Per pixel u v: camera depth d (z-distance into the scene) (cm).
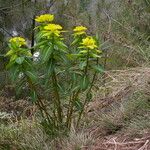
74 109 455
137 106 427
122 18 679
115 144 382
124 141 384
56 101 419
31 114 506
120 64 577
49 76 384
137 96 443
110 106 464
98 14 739
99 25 695
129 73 494
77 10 797
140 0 686
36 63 416
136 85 457
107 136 402
